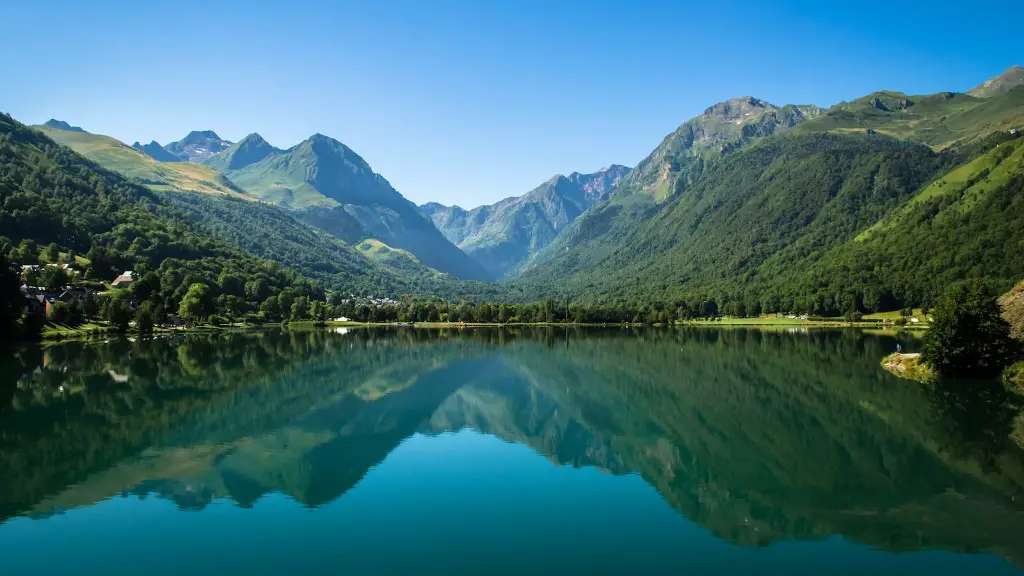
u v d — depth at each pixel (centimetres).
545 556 2511
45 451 4131
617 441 4541
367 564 2441
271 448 4278
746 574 2345
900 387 6619
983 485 3388
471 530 2786
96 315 15212
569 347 13012
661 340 15312
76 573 2370
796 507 3081
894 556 2502
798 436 4609
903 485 3416
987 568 2384
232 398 6234
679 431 4856
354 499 3219
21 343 11481
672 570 2383
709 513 3002
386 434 4753
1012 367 6706
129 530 2786
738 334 17712
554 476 3638
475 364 9688
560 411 5775
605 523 2877
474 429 4966
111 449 4197
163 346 11862
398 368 9075
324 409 5753
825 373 7994
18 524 2861
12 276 11744
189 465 3834
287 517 2952
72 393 6344
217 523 2870
